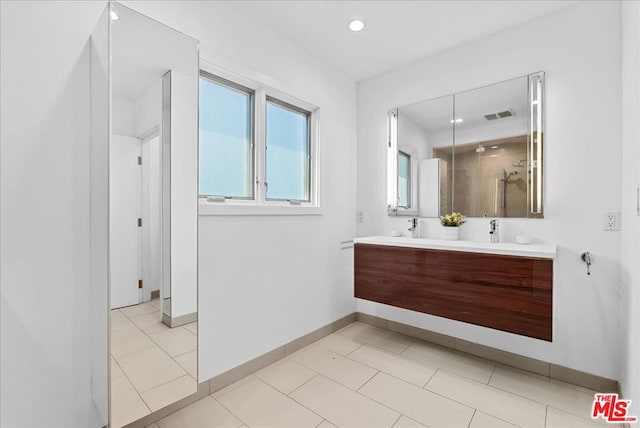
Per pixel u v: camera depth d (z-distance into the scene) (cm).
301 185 275
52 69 136
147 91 147
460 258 206
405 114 283
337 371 217
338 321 293
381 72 297
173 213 157
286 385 200
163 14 171
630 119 163
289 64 244
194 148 165
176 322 157
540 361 212
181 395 158
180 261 160
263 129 230
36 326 132
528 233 218
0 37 124
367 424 164
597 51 193
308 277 263
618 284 186
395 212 289
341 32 233
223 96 217
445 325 257
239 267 210
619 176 186
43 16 133
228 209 202
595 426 161
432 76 266
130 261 140
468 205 246
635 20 150
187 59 162
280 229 239
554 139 208
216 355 195
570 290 202
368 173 310
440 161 261
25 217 130
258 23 220
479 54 241
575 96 200
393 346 258
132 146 142
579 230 199
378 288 247
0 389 124
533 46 216
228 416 170
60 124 138
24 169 129
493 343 232
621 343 181
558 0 196
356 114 314
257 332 221
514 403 181
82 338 144
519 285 184
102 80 138
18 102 128
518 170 222
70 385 141
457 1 198
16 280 128
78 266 143
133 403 141
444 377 209
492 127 234
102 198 138
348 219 307
